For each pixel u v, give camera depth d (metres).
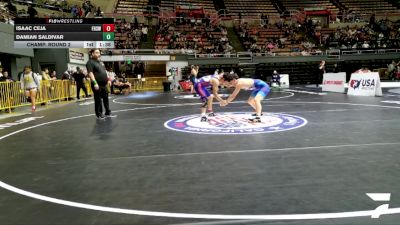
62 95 16.89
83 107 13.35
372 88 14.55
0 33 16.23
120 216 3.04
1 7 19.92
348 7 36.31
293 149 5.33
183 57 27.59
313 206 3.12
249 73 27.86
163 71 29.66
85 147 6.00
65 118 10.07
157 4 34.34
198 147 5.64
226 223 2.83
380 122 7.59
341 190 3.51
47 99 14.91
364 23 33.97
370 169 4.20
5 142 6.72
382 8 36.00
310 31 32.50
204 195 3.48
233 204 3.22
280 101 13.05
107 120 9.32
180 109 11.36
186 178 4.06
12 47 17.41
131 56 25.94
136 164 4.76
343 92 17.14
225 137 6.38
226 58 28.02
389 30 31.58
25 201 3.47
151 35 30.34
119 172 4.41
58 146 6.17
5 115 11.16
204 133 6.85
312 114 9.18
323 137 6.17
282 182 3.80
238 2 37.66
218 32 31.83
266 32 32.53
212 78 8.16
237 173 4.18
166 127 7.77
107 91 10.02
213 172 4.26
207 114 9.62
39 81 12.83
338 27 33.53
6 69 18.39
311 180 3.85
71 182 4.05
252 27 33.62
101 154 5.43
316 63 28.64
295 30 33.06
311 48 29.89
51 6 25.28
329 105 11.19
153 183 3.92
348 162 4.54
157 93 21.77
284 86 25.02
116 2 32.75
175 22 32.09
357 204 3.14
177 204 3.27
